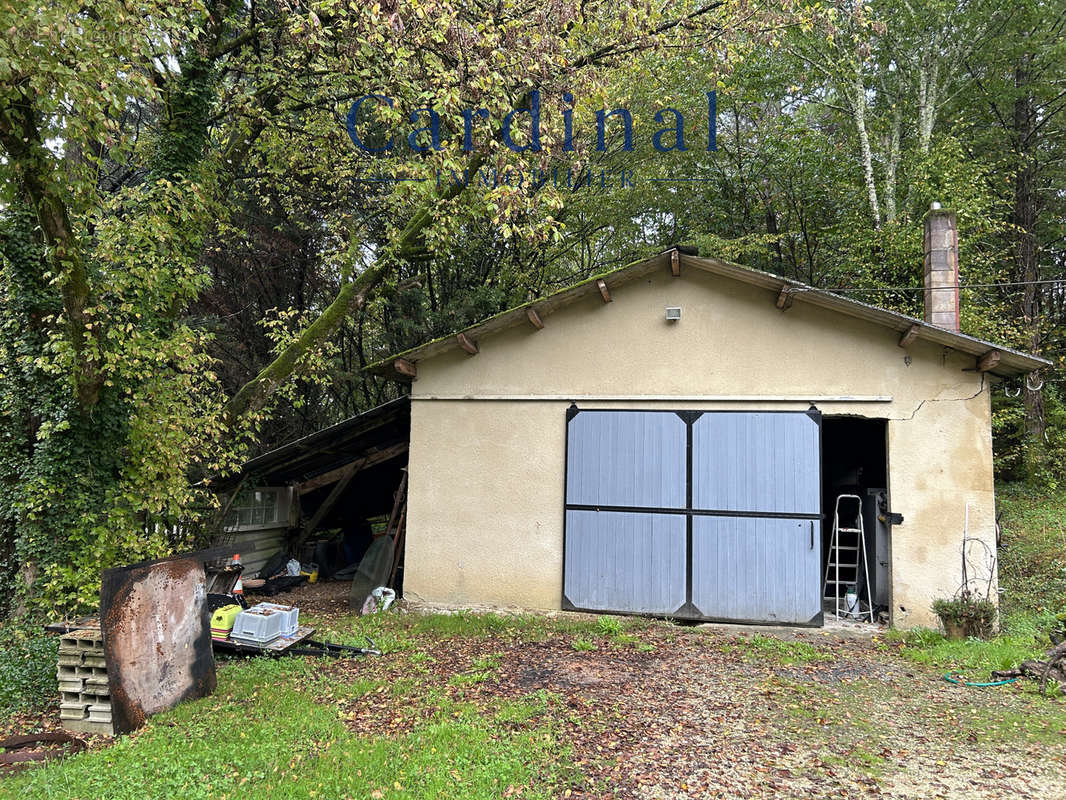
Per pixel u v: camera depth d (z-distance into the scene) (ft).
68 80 16.79
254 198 48.14
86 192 21.13
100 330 23.31
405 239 35.01
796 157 56.08
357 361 59.62
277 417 52.80
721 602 26.35
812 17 29.01
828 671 20.20
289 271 54.75
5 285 24.73
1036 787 12.66
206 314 49.47
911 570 24.77
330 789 12.36
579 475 28.07
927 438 25.07
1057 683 18.12
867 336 25.85
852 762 13.75
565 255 62.34
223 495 33.78
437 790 12.25
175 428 26.02
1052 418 47.75
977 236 43.06
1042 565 32.01
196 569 18.29
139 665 16.29
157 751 14.11
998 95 51.67
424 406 29.89
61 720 16.89
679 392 27.43
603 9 27.84
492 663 20.81
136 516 26.76
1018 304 48.75
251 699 17.54
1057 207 55.57
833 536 29.60
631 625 25.85
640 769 13.38
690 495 27.02
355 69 28.63
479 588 28.50
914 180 46.60
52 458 23.81
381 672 19.99
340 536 42.96
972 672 19.67
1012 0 47.67
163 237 24.79
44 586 23.34
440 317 52.70
